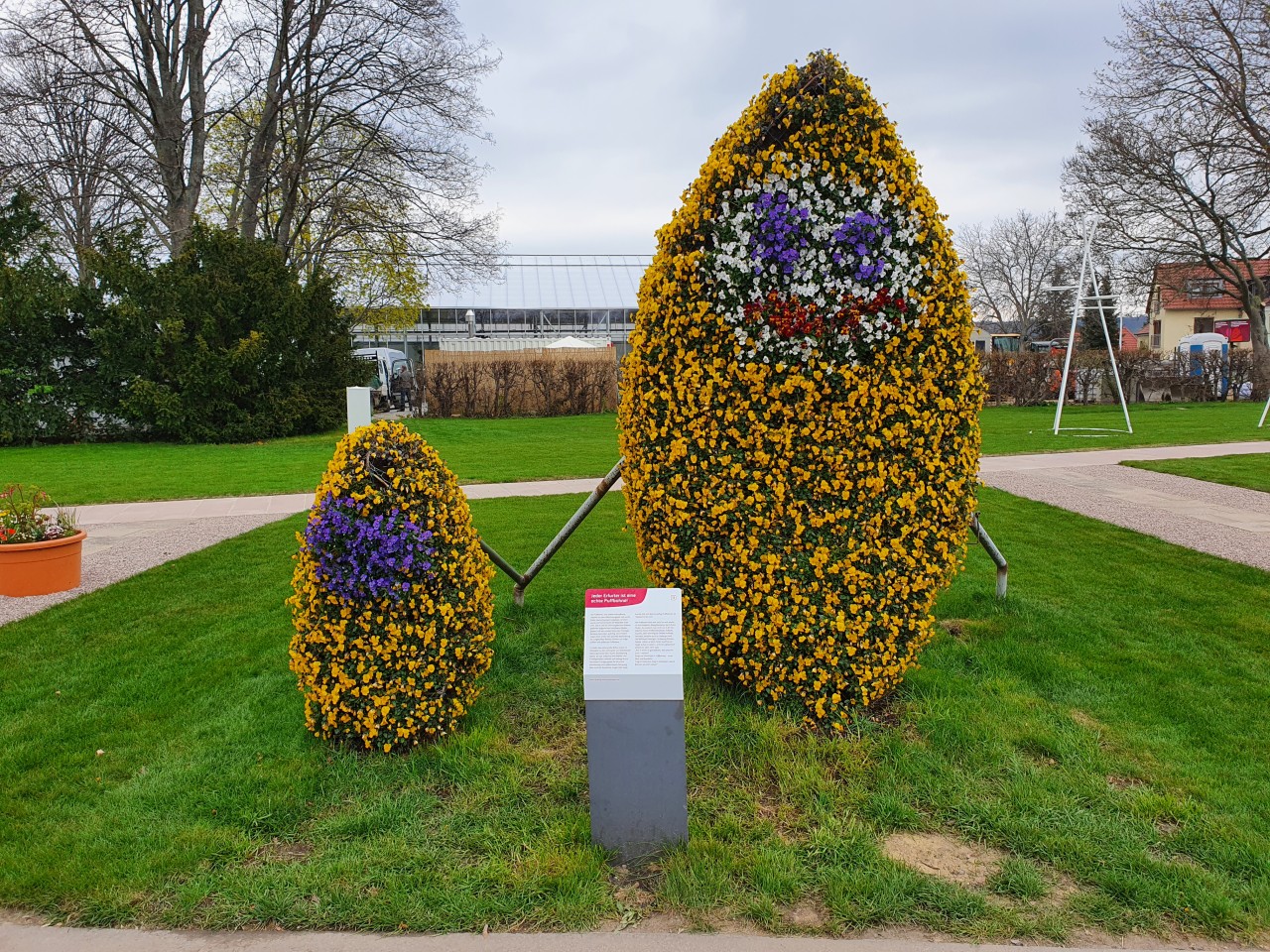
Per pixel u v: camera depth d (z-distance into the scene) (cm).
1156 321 4603
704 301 351
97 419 1897
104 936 251
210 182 2673
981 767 345
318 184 2480
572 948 244
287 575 663
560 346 2859
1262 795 319
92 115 2083
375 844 297
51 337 1833
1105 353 2725
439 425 2150
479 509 933
